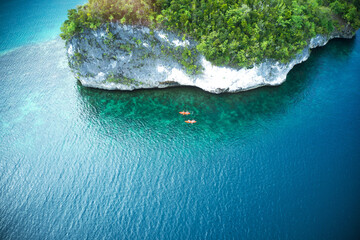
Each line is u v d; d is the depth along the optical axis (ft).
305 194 151.64
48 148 181.16
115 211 146.20
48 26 313.32
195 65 212.02
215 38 199.11
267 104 214.48
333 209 143.64
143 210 146.61
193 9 200.85
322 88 226.17
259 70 215.92
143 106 214.90
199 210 146.10
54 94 223.92
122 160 173.99
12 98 219.82
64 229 138.72
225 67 208.44
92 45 208.23
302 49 229.25
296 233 134.72
